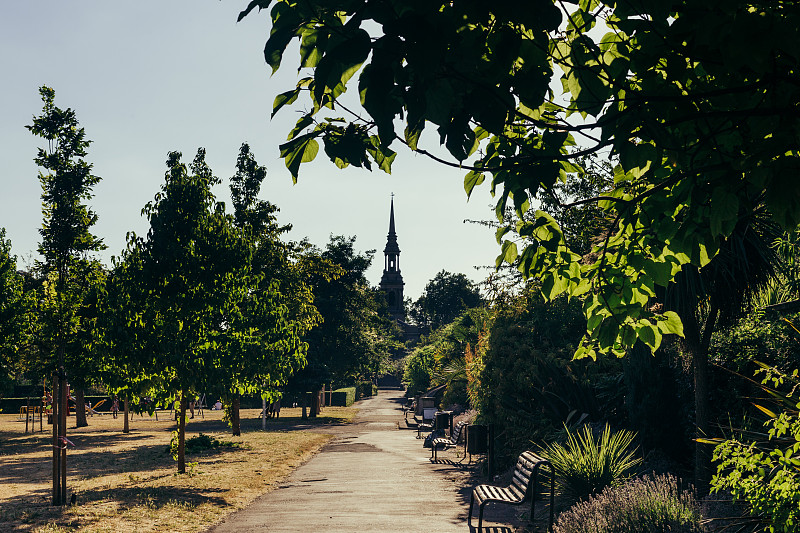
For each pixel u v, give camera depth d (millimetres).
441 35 2424
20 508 13172
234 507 13242
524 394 17219
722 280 10039
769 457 5461
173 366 17812
